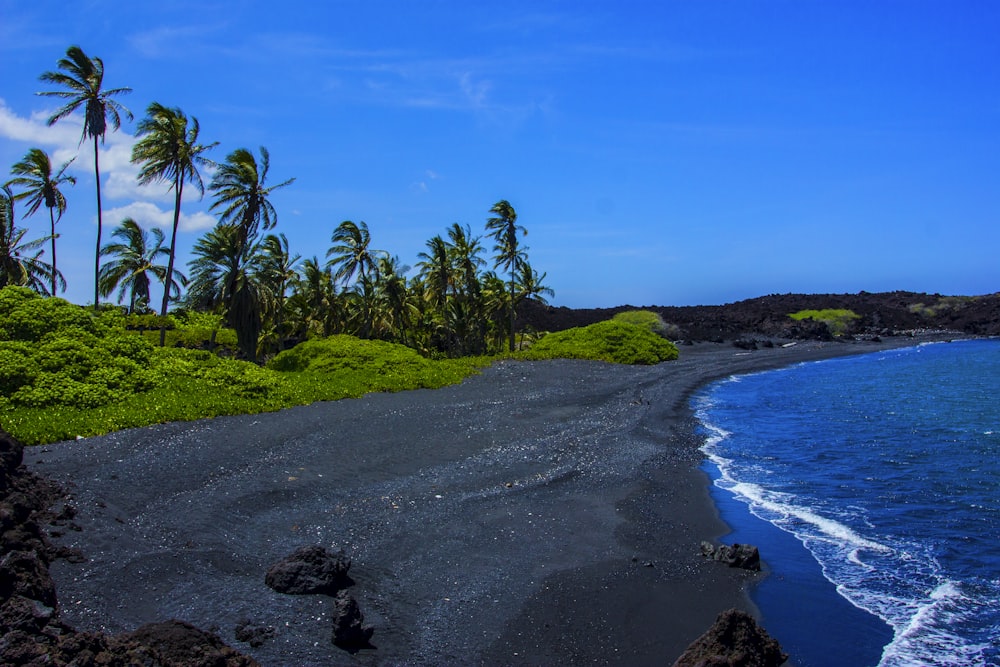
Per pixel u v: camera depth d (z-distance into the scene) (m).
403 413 24.34
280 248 51.72
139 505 12.59
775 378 43.50
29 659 6.42
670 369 45.62
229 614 8.77
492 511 13.93
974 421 26.16
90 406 21.17
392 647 8.52
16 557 8.00
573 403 28.59
